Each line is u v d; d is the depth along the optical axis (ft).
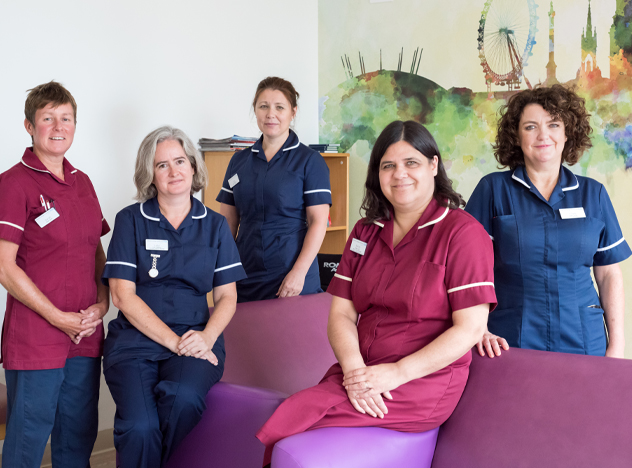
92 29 10.44
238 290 9.53
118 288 6.51
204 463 6.15
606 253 6.70
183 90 11.87
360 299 5.67
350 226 14.76
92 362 7.02
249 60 13.11
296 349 7.63
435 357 5.00
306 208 9.34
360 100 14.35
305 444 4.67
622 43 11.44
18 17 9.56
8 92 9.52
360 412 5.02
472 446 5.18
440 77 13.32
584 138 6.61
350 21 14.32
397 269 5.45
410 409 5.11
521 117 6.61
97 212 7.10
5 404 7.06
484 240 5.22
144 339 6.41
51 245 6.51
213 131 12.46
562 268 6.52
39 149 6.64
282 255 9.22
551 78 12.16
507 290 6.76
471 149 13.08
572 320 6.50
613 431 4.62
